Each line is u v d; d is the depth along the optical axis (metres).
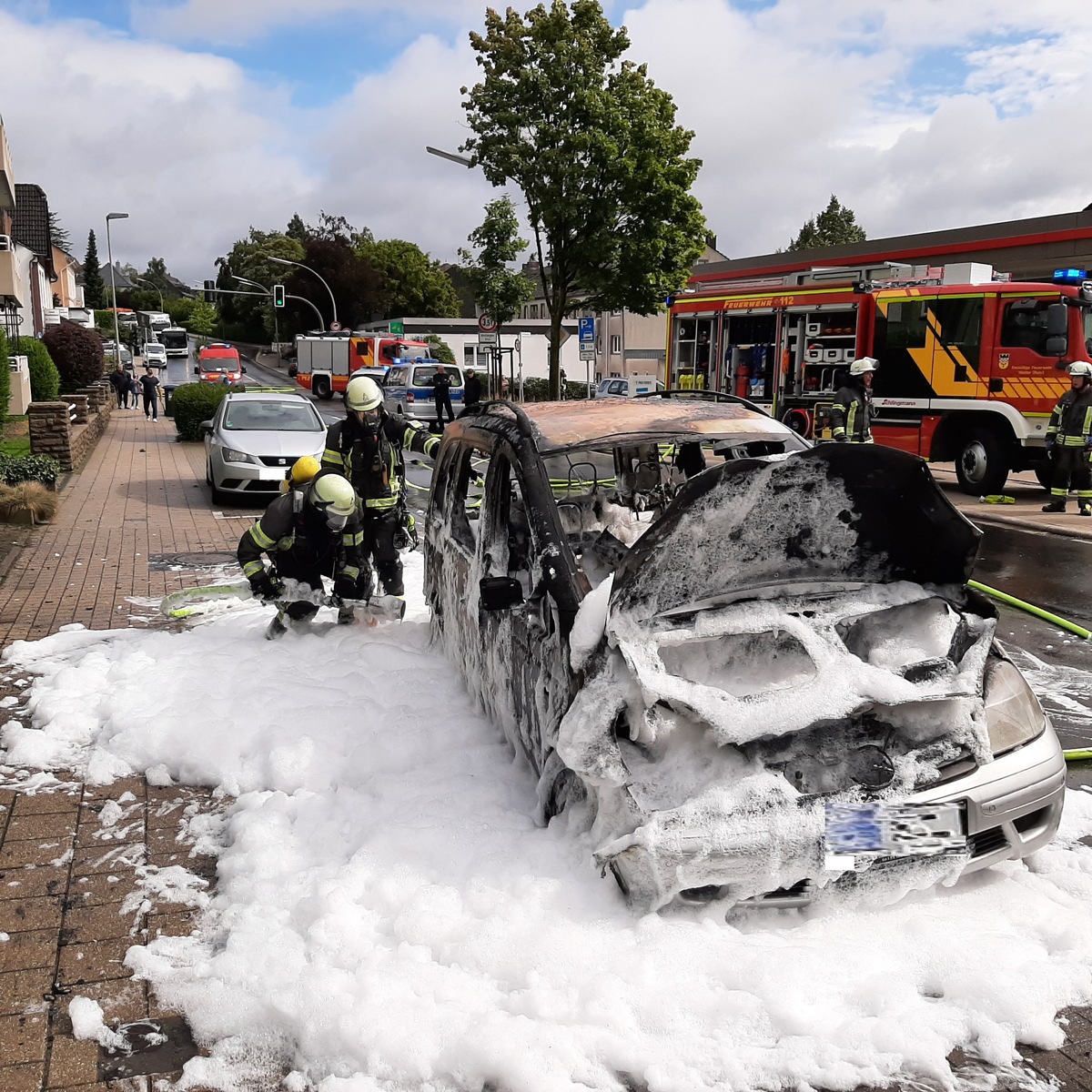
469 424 5.40
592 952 3.00
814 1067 2.64
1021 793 3.23
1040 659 6.58
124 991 3.04
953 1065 2.69
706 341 19.25
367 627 6.66
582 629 3.38
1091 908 3.35
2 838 4.03
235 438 13.69
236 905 3.44
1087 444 12.66
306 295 75.50
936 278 15.41
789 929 3.17
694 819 2.98
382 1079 2.66
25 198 43.38
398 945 3.12
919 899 3.34
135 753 4.70
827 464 3.37
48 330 32.97
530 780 4.17
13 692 5.72
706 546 3.47
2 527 11.32
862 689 3.14
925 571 3.70
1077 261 24.17
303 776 4.37
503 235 28.12
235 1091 2.65
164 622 7.32
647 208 22.00
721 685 3.43
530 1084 2.57
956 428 15.31
